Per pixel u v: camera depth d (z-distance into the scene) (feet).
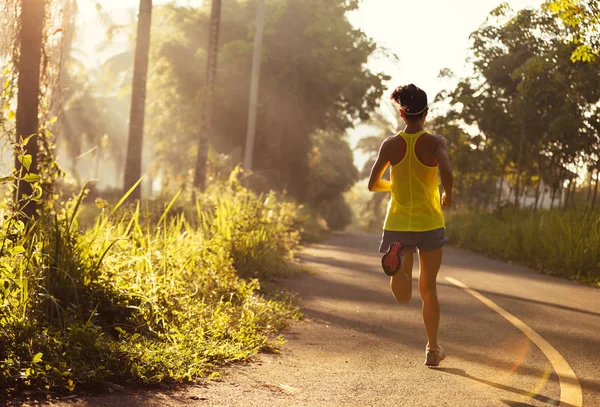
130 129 58.13
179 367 17.19
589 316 30.07
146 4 57.98
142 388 15.67
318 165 157.79
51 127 29.12
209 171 104.06
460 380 18.01
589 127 70.90
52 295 19.08
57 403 13.79
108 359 16.44
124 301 20.81
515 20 73.20
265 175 129.08
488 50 83.82
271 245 44.19
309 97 136.26
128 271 22.66
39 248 19.76
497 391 16.85
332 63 129.59
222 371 18.08
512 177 98.07
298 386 17.02
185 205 62.44
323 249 71.10
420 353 21.75
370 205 262.67
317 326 26.35
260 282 36.96
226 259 33.63
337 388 16.96
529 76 70.90
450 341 23.67
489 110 83.71
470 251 78.79
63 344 16.37
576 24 47.55
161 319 21.04
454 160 93.61
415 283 39.78
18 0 26.66
